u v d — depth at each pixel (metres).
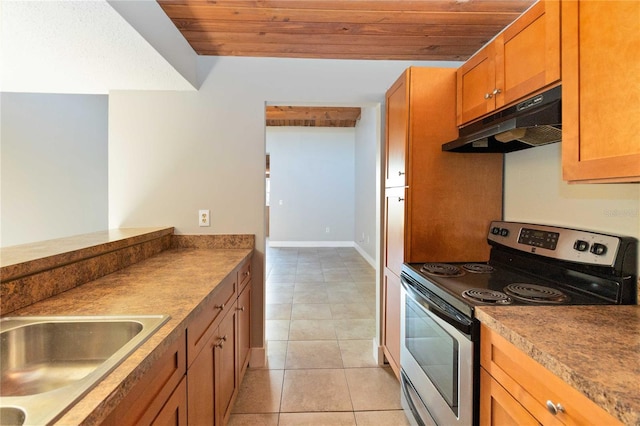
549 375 0.77
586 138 0.96
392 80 2.25
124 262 1.66
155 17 1.54
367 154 5.71
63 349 0.96
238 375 1.82
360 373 2.17
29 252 1.22
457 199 1.78
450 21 1.73
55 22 1.27
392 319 2.02
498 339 0.98
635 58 0.82
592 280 1.19
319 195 7.29
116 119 2.15
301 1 1.56
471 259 1.80
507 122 1.20
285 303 3.58
